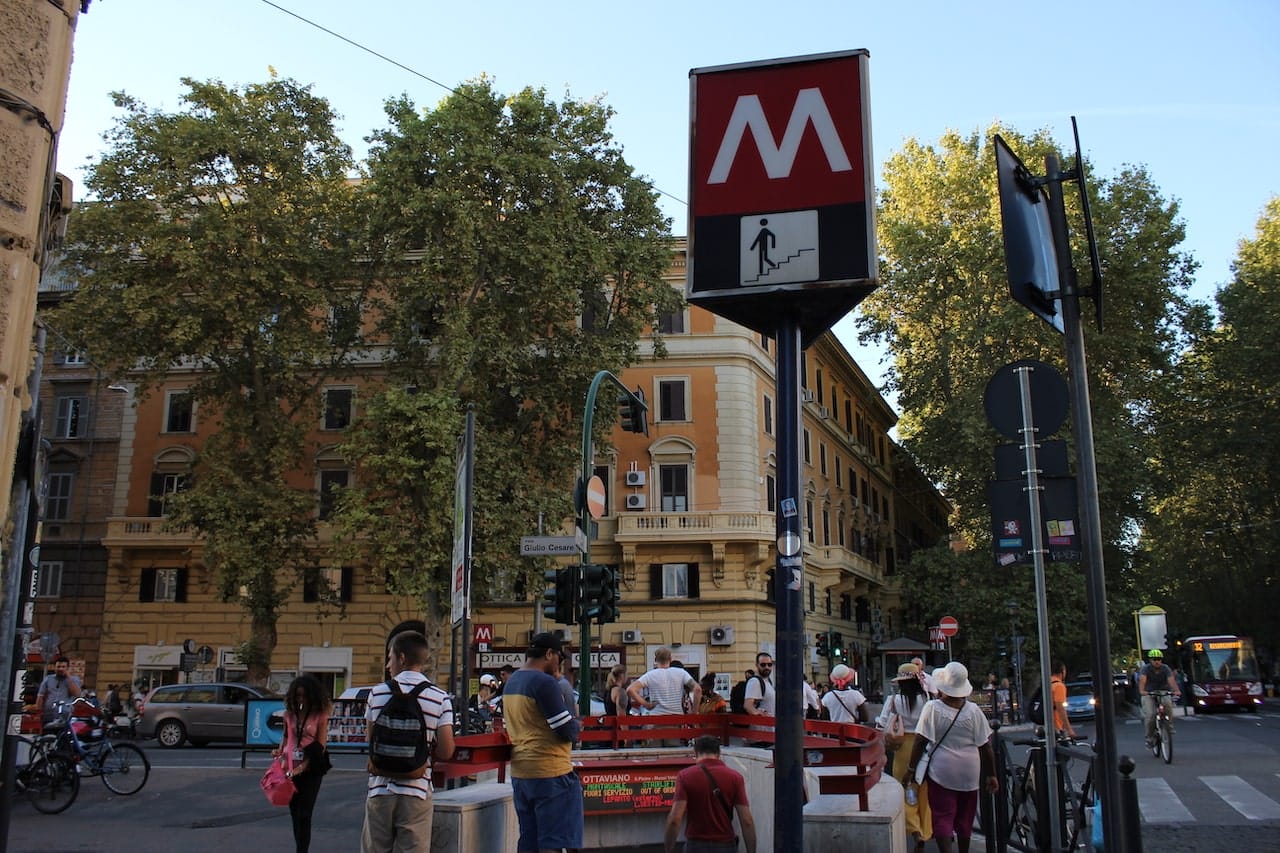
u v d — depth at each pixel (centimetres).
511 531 3055
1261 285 4900
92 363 3281
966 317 4203
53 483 4156
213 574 4016
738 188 517
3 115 372
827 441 5069
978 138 4381
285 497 3288
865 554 5488
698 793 707
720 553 3834
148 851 1096
